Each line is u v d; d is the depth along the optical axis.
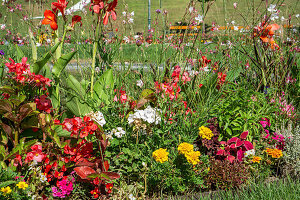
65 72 3.91
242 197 2.89
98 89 3.58
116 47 4.12
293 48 5.19
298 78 4.86
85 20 3.95
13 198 2.56
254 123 3.57
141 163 3.12
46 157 2.89
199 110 3.52
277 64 4.68
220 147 3.48
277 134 3.74
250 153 3.39
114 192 2.96
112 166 3.18
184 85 3.99
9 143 3.12
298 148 3.43
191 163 3.12
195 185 3.21
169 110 3.38
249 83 4.46
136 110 3.23
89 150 2.97
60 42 3.04
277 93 4.53
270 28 4.32
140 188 3.03
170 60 3.96
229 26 4.51
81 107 3.14
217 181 3.18
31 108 2.79
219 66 4.36
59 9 3.19
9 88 2.86
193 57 4.15
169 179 3.02
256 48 4.48
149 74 4.08
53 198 2.86
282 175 3.41
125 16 4.12
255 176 3.40
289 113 4.15
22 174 2.94
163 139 3.19
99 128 2.82
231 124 3.68
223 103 3.72
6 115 2.77
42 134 3.10
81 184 3.01
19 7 3.86
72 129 2.78
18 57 3.30
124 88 3.90
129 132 3.28
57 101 3.31
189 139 3.29
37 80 2.91
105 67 4.06
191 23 3.81
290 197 2.81
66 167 2.93
